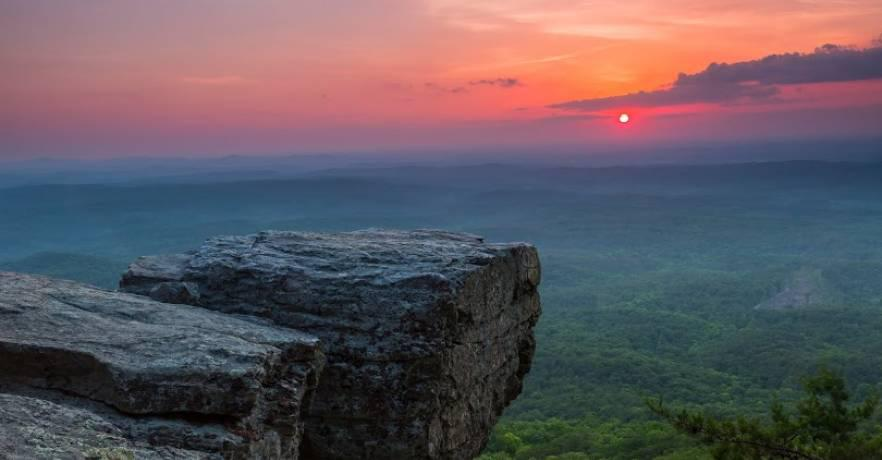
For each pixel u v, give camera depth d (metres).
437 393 13.21
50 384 8.84
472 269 14.30
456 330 13.77
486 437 15.66
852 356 179.00
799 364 178.25
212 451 8.41
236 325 11.69
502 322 15.84
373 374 13.06
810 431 15.84
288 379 10.66
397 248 15.68
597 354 191.88
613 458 85.88
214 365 9.16
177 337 9.99
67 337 9.51
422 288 13.56
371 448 12.99
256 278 14.27
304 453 13.26
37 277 12.90
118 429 8.03
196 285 14.25
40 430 7.07
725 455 15.94
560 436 105.88
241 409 8.99
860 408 15.77
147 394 8.66
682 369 178.50
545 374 180.38
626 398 148.00
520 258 16.44
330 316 13.50
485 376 15.23
